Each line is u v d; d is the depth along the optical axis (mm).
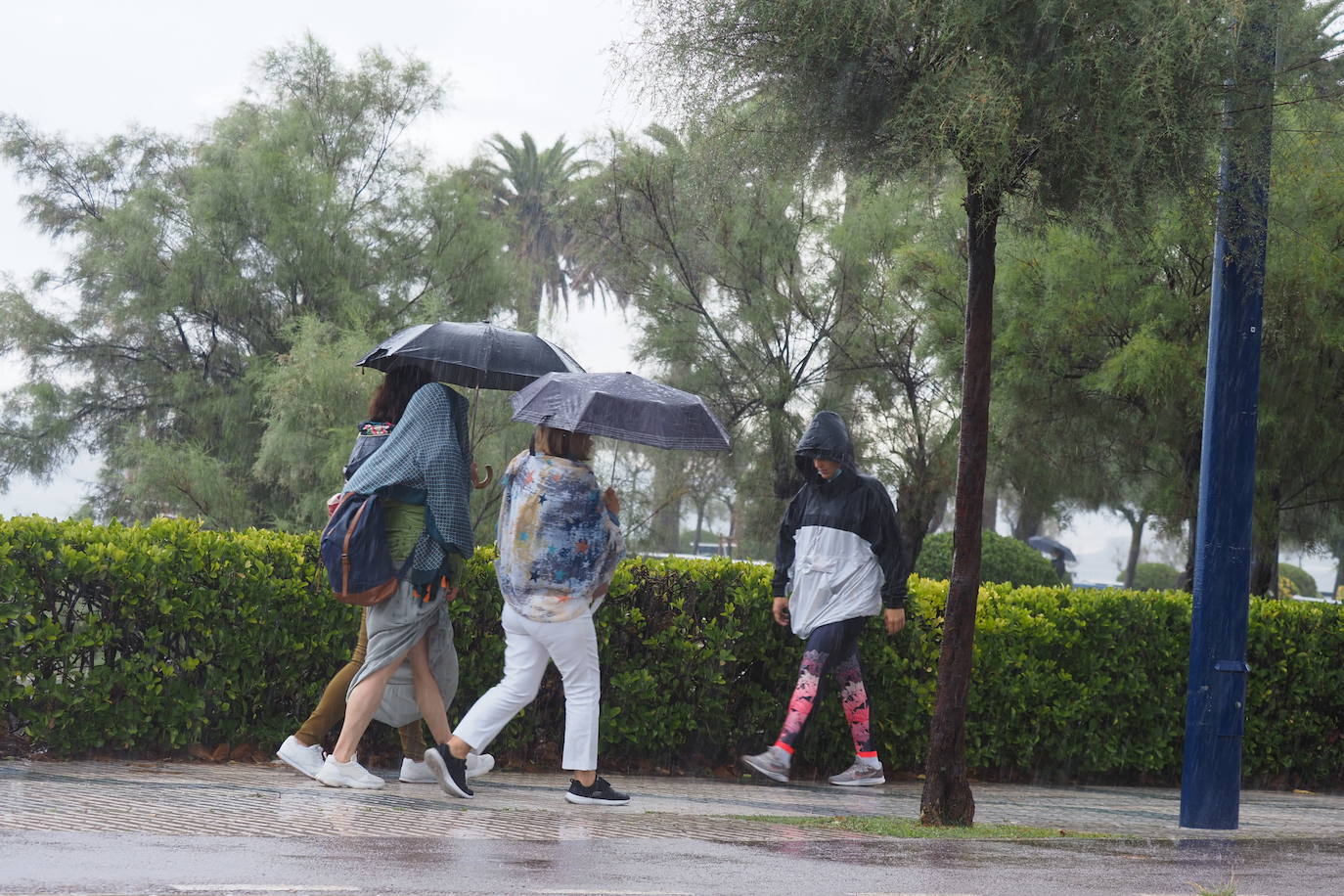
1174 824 7879
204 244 21219
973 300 7121
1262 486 12195
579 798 6676
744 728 8984
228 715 7688
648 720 8594
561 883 4316
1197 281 12195
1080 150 6500
